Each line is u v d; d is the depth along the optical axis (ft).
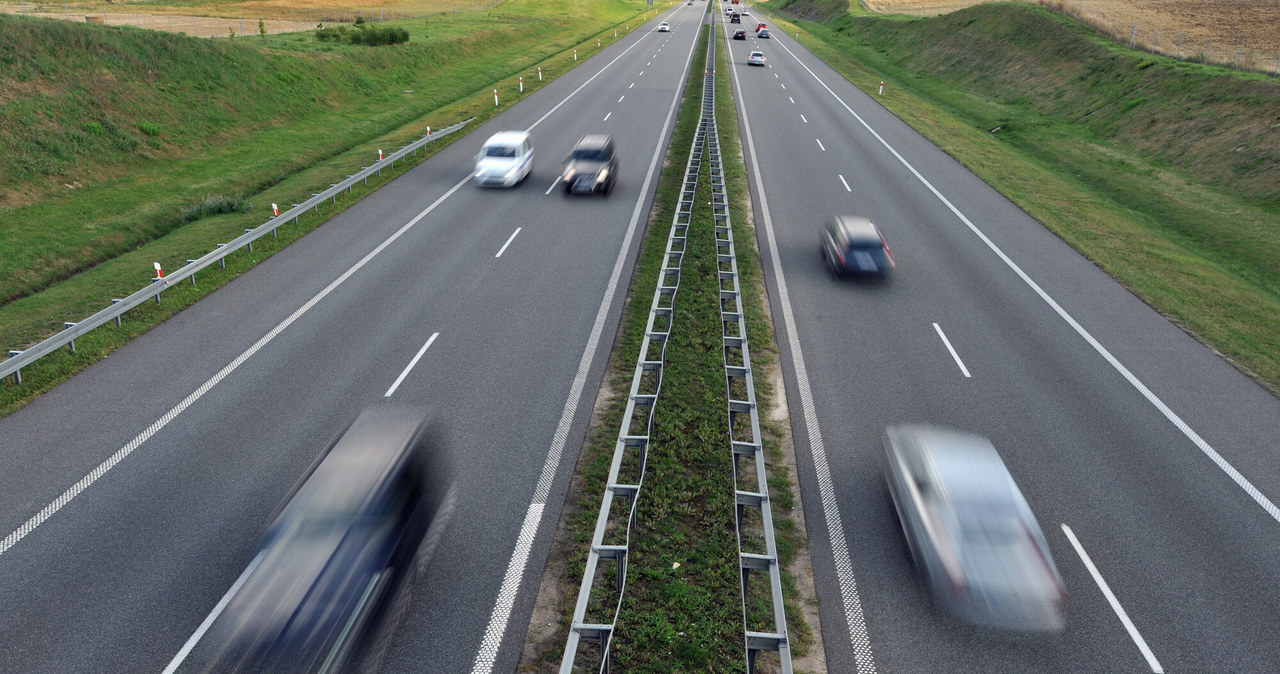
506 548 32.63
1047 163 117.50
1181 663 27.76
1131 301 61.52
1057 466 39.45
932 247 72.54
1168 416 44.60
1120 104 133.69
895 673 27.17
